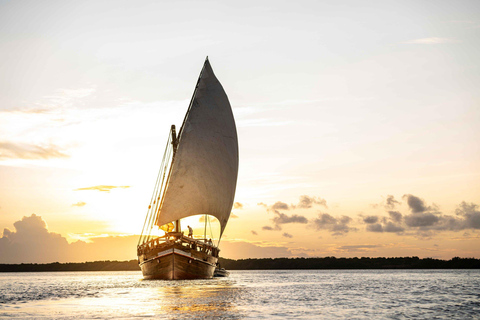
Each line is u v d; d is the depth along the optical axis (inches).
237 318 1219.2
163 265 2477.9
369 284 2726.4
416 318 1266.0
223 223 2910.9
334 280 3351.4
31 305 1533.0
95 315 1267.2
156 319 1190.3
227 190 2844.5
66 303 1578.5
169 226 2758.4
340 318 1247.5
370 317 1272.1
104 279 4094.5
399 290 2194.9
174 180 2628.0
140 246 2837.1
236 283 2632.9
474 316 1311.5
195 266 2506.2
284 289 2230.6
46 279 4197.8
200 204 2694.4
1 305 1539.1
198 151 2694.4
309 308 1439.5
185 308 1400.1
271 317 1245.1
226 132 2844.5
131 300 1632.6
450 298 1790.1
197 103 2753.4
